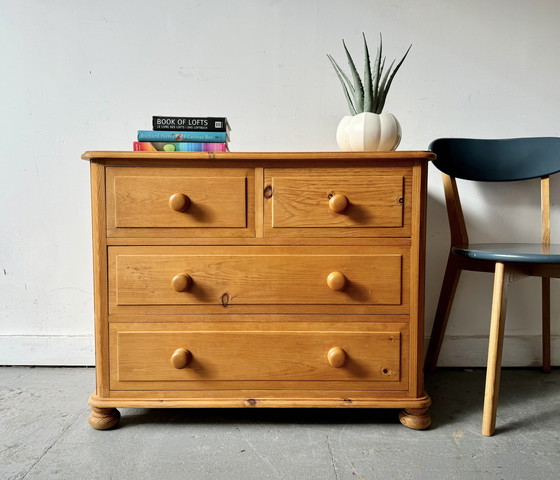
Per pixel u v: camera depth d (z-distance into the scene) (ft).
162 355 3.32
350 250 3.29
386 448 3.13
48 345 4.69
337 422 3.54
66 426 3.42
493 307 3.27
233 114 4.65
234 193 3.25
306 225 3.26
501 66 4.64
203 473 2.82
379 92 3.75
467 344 4.77
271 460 2.97
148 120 4.63
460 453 3.05
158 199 3.25
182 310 3.32
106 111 4.60
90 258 4.68
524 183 4.71
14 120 4.57
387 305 3.31
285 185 3.25
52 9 4.52
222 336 3.33
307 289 3.29
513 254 3.16
